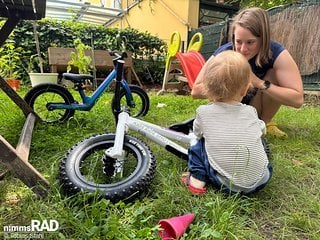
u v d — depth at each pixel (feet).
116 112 6.58
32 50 18.67
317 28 12.40
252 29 6.03
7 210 3.73
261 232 3.57
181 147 5.31
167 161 5.30
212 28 19.86
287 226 3.67
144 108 9.44
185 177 4.61
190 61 11.19
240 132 4.31
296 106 6.48
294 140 6.87
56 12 29.68
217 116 4.44
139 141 4.78
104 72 19.31
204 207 3.84
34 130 7.11
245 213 3.92
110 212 3.59
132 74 21.54
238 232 3.43
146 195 4.17
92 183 3.96
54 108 8.05
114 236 3.18
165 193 4.09
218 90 4.48
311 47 12.68
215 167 4.28
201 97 6.46
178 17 24.41
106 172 4.53
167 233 3.28
